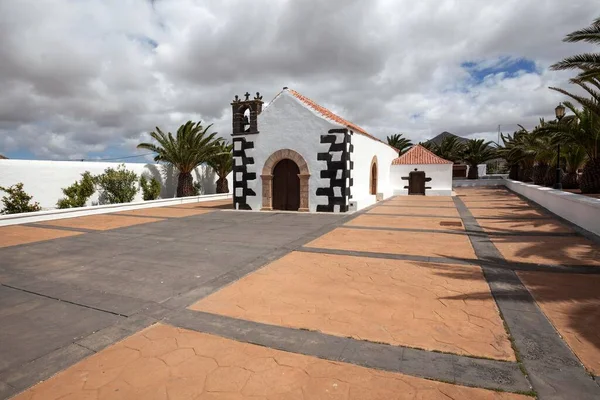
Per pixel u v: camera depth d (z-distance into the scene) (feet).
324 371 10.19
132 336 12.59
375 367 10.30
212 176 86.12
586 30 28.78
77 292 17.16
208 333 12.69
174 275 19.69
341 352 11.18
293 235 30.76
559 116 47.67
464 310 14.16
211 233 32.53
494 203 55.62
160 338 12.39
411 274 19.04
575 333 11.96
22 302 15.96
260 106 50.78
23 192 44.83
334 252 24.32
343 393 9.19
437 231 31.76
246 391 9.36
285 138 48.39
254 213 47.47
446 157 124.16
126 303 15.65
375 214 44.47
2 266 22.07
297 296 16.14
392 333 12.37
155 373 10.28
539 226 32.99
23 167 47.03
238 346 11.72
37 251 26.18
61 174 51.57
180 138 67.51
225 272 20.06
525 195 64.13
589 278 17.66
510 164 101.24
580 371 9.78
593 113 41.14
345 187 45.60
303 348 11.48
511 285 16.88
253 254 24.16
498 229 32.19
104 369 10.55
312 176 47.03
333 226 35.35
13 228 37.01
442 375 9.82
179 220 41.75
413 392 9.14
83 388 9.65
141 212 50.60
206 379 9.93
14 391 9.60
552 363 10.21
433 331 12.44
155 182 64.64
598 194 44.70
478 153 120.47
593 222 28.96
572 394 8.86
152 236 31.55
